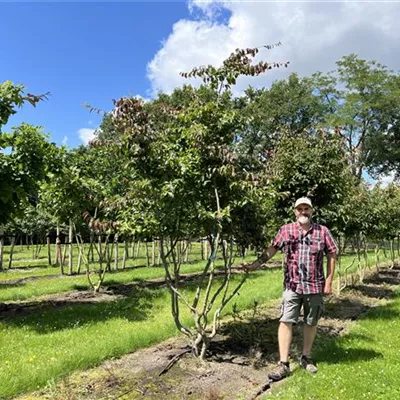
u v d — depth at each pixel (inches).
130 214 226.5
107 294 446.3
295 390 175.9
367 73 1550.2
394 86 1547.7
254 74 232.4
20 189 322.7
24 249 1366.9
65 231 783.1
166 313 332.8
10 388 177.3
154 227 219.5
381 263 748.0
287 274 208.2
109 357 223.9
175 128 233.8
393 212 557.0
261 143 953.5
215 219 213.0
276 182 291.6
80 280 535.8
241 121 233.9
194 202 224.7
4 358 221.3
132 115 219.6
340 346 238.8
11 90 307.3
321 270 206.2
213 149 213.9
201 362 216.2
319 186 319.9
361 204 434.9
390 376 189.5
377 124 1631.4
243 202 218.5
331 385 179.0
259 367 211.9
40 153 338.3
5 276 646.5
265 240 247.0
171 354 229.0
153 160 222.7
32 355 225.0
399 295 429.1
